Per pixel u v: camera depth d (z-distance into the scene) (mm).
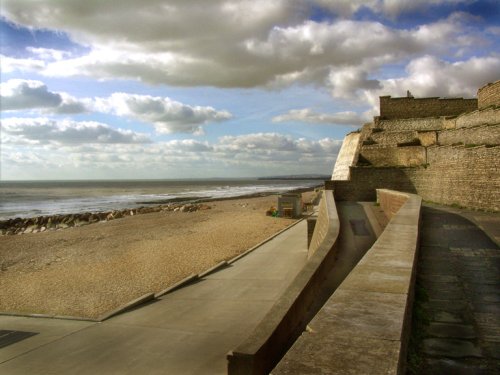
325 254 11711
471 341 6215
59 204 92188
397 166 29156
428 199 26891
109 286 21156
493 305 7656
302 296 8977
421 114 36688
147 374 11344
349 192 29219
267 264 23922
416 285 8828
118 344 13523
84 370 11734
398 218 12188
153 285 21203
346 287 5652
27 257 29984
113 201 101438
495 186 19312
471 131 25312
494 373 5305
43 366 12109
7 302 19031
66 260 28422
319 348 3660
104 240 36750
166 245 32938
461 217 17812
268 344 7004
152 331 14516
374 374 3164
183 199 105000
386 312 4598
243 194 125188
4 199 111750
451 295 8250
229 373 6648
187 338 13695
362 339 3848
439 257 11164
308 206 56656
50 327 15516
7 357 12812
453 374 5301
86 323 15844
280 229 40781
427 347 6047
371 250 8141
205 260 26688
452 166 23578
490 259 10805
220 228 42438
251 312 15891
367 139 35438
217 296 18266
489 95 26625
